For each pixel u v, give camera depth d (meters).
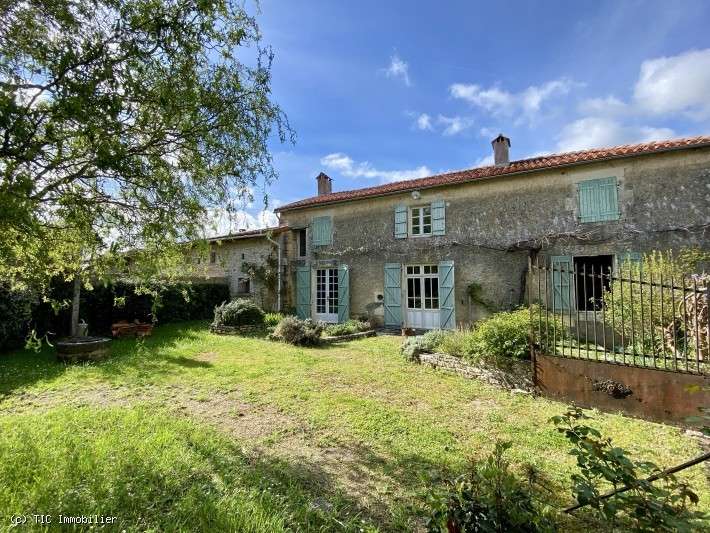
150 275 3.69
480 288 10.28
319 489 2.85
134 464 2.93
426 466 3.25
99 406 4.56
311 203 13.47
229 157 3.32
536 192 9.64
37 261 3.08
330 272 13.31
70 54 2.26
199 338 9.55
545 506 2.20
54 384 5.45
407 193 11.74
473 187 10.57
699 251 7.33
